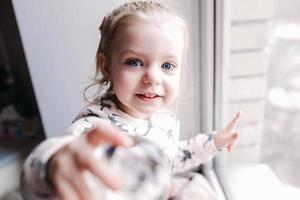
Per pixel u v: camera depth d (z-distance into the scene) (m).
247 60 0.70
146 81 0.46
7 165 1.05
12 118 1.22
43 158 0.23
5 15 1.16
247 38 0.68
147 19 0.47
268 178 0.71
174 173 0.67
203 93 0.72
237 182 0.71
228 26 0.65
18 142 1.15
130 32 0.46
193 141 0.66
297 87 0.75
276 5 0.67
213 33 0.66
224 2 0.62
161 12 0.50
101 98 0.55
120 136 0.22
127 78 0.47
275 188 0.68
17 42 1.18
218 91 0.71
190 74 0.70
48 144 0.24
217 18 0.64
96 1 0.69
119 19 0.48
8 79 1.27
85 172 0.21
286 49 0.71
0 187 1.05
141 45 0.45
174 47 0.47
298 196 0.65
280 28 0.69
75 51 0.74
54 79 0.77
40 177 0.22
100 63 0.53
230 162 0.79
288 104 0.76
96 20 0.70
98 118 0.48
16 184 1.08
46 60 0.75
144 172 0.22
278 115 0.76
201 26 0.66
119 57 0.47
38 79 0.78
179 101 0.71
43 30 0.72
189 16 0.65
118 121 0.50
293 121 0.76
